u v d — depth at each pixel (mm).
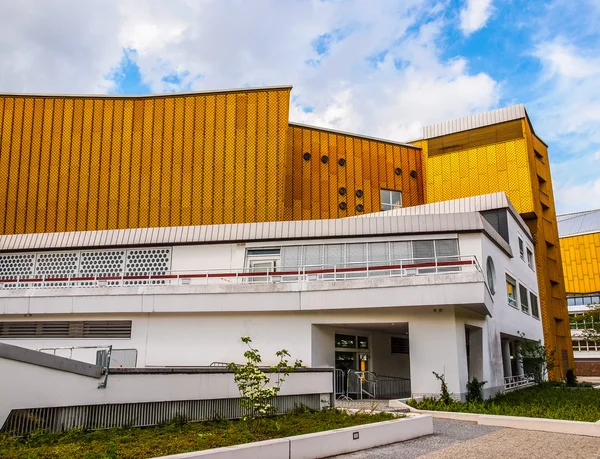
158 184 33875
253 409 11508
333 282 18562
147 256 23891
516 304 28109
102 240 24281
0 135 35156
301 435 9586
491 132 39281
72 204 34062
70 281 23000
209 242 23281
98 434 9547
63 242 24703
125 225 33469
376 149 42500
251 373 10969
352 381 20062
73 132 35000
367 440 10727
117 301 19828
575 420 13938
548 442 11555
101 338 20094
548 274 39469
